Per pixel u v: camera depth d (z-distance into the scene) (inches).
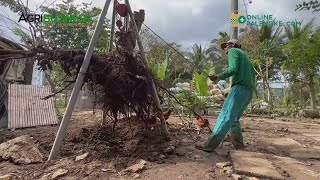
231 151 190.5
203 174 153.6
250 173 154.3
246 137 259.9
